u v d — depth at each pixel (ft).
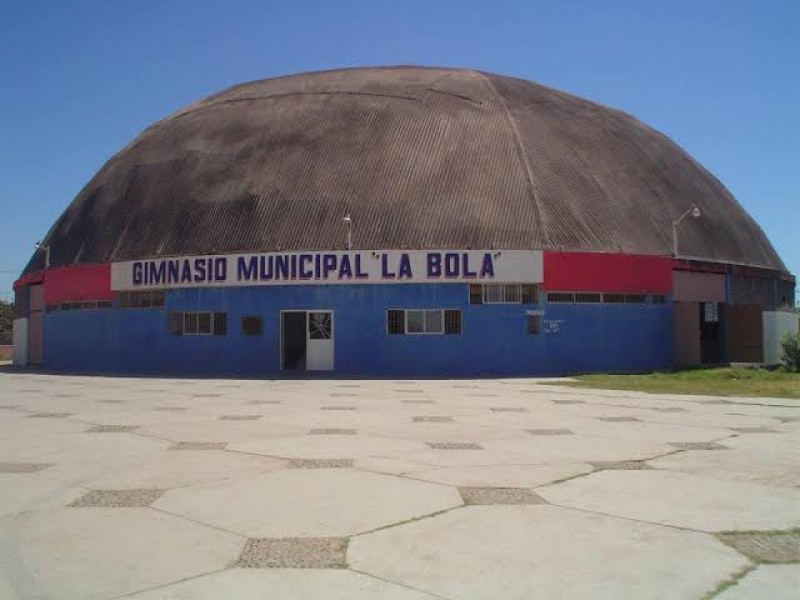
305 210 98.94
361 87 117.91
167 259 101.91
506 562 19.11
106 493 26.68
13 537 21.31
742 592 17.15
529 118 112.78
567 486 27.76
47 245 126.11
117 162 125.49
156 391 71.56
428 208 96.99
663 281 101.24
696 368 100.78
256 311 98.78
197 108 127.03
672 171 120.67
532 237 95.04
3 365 140.26
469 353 94.12
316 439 39.45
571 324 95.91
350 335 95.81
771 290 127.34
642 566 18.84
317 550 20.03
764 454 34.91
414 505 24.76
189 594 16.89
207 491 26.91
